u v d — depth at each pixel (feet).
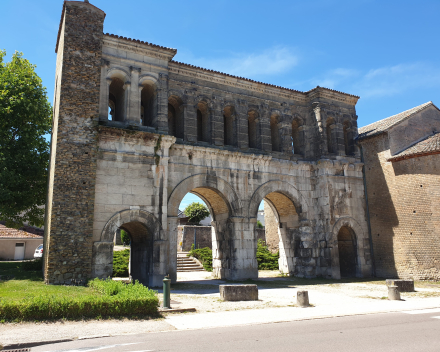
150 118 78.59
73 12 68.03
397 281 65.00
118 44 73.15
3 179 79.87
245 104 87.92
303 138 95.66
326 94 96.53
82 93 65.98
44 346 29.22
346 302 52.60
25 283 57.16
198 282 76.64
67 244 60.03
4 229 144.87
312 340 30.48
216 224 87.40
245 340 30.45
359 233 93.56
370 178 97.14
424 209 85.71
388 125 96.84
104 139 67.41
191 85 82.02
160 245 68.18
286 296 57.52
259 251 126.11
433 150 85.51
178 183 74.95
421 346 28.53
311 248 89.81
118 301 39.78
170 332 33.73
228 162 81.87
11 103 83.20
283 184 88.43
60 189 61.16
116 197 66.44
